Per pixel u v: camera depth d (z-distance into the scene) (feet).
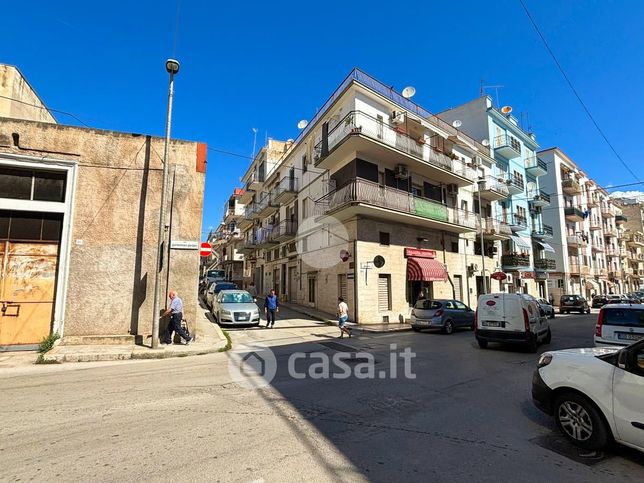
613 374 11.82
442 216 67.87
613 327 28.14
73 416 14.99
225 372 23.59
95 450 11.80
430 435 13.34
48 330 31.50
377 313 57.88
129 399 17.43
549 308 74.08
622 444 11.43
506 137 100.42
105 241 33.76
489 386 20.47
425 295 67.67
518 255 93.81
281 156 111.75
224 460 11.13
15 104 37.22
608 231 165.68
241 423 14.30
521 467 10.93
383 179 62.23
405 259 64.49
